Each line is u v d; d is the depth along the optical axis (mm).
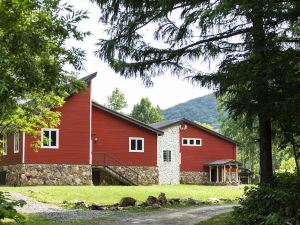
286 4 8992
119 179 31188
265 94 9414
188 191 25781
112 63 11625
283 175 11227
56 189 22375
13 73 7254
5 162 30078
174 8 10781
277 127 11578
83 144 29203
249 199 10523
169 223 12945
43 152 28000
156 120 89562
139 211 16500
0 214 9570
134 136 32750
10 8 6230
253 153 57969
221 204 20719
